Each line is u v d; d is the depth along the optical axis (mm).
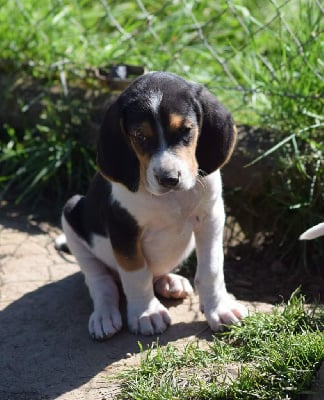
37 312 5480
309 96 6355
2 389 4652
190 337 5023
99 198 5230
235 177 6480
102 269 5527
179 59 7863
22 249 6387
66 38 8297
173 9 8930
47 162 7293
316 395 4176
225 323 5023
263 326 4867
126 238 4980
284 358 4477
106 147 4758
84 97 7445
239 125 6727
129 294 5168
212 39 8633
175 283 5512
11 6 8508
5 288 5801
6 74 8000
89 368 4789
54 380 4703
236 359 4633
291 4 7484
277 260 6324
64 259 6238
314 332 4730
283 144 6363
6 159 7535
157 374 4578
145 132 4574
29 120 7703
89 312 5453
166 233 5059
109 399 4449
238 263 6359
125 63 7738
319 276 6121
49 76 7762
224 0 7504
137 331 5098
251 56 7375
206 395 4312
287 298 5812
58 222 6902
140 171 4703
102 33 8602
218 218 5090
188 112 4617
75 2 8484
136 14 8898
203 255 5121
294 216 6250
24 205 7195
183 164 4531
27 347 5070
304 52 6668
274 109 6629
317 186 6125
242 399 4254
